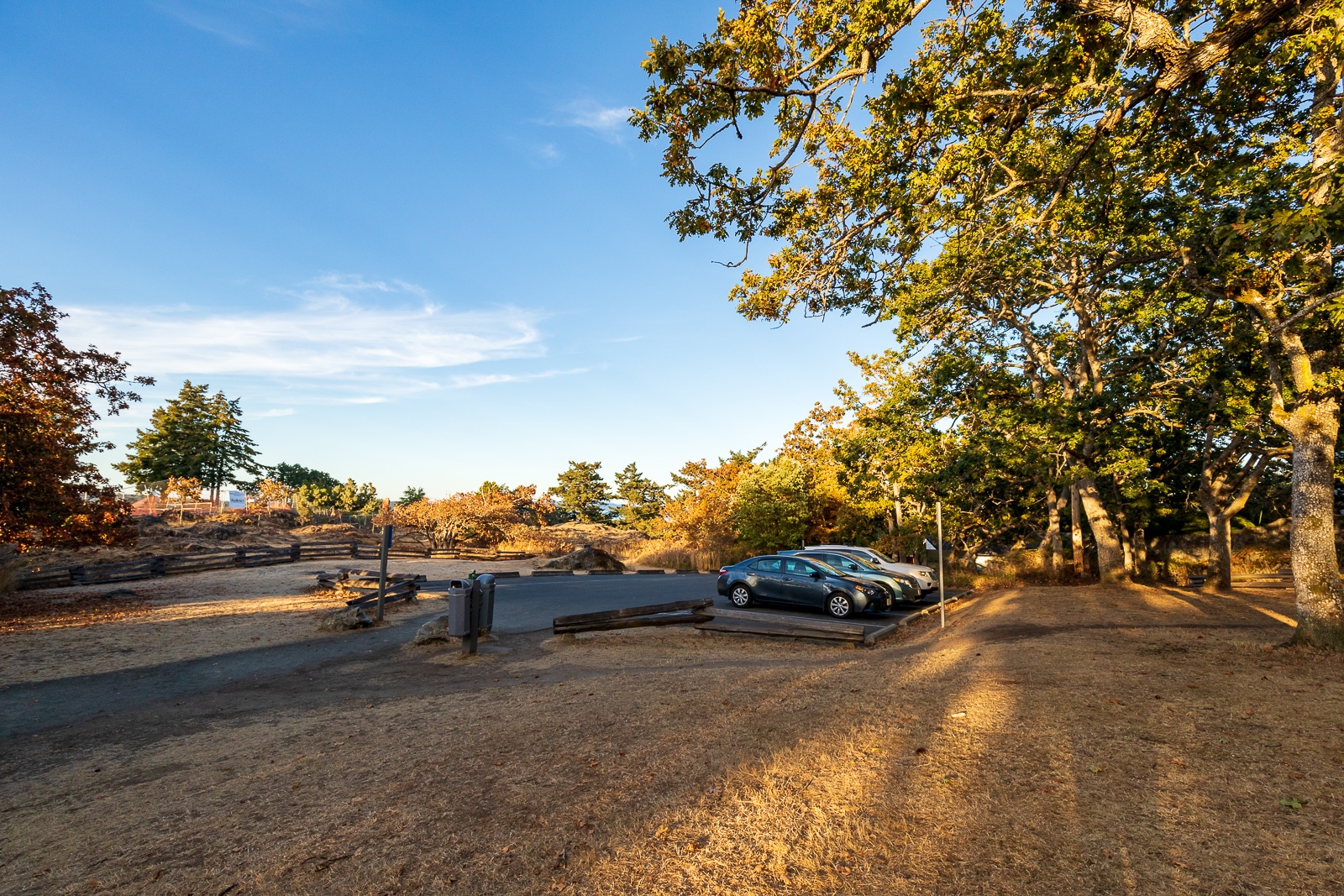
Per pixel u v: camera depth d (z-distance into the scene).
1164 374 20.39
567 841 3.91
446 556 39.44
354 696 8.81
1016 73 8.73
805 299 10.38
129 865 4.02
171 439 67.94
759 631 12.29
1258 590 19.23
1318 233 6.57
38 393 17.31
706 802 4.31
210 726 7.53
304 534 42.91
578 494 78.62
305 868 3.79
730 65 7.90
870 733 5.48
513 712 7.11
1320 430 8.58
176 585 21.64
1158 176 10.78
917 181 8.87
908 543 28.36
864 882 3.29
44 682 9.75
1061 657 8.51
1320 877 3.10
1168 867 3.25
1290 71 9.52
